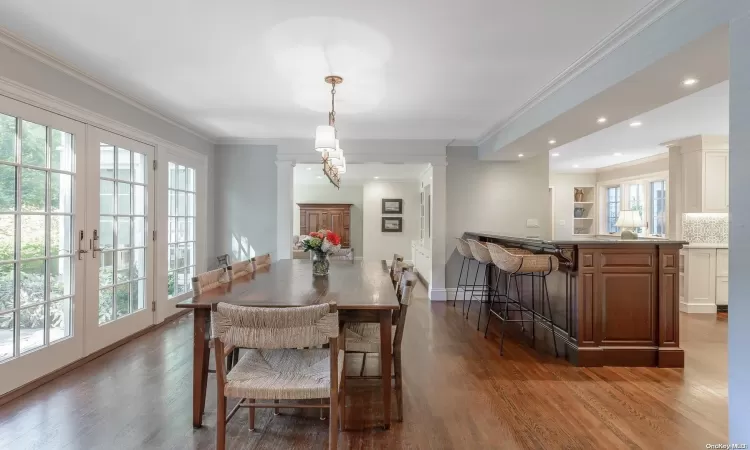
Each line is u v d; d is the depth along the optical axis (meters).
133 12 2.21
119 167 3.67
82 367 3.09
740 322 1.74
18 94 2.58
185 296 4.89
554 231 8.73
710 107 3.94
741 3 1.71
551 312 3.64
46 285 2.86
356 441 2.10
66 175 3.04
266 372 1.90
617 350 3.18
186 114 4.29
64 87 2.97
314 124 4.72
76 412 2.37
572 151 6.35
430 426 2.25
